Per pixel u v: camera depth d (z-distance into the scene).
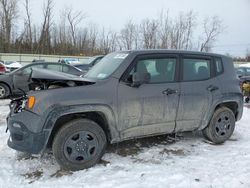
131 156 4.47
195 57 4.83
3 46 47.22
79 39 55.47
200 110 4.80
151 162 4.24
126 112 4.17
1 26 47.41
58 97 3.74
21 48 49.44
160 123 4.48
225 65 5.19
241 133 5.88
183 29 50.41
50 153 4.52
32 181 3.63
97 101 3.92
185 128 4.76
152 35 49.94
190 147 4.93
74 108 3.80
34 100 3.75
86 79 4.15
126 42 52.31
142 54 4.37
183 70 4.68
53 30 53.66
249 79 10.47
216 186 3.51
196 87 4.72
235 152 4.69
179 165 4.13
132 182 3.60
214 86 4.91
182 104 4.60
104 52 54.91
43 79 3.78
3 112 7.79
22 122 3.75
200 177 3.74
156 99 4.36
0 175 3.77
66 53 53.56
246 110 8.46
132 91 4.19
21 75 9.48
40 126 3.69
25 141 3.77
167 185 3.53
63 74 4.16
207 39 52.50
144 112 4.30
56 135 3.86
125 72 4.20
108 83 4.09
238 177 3.73
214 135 5.06
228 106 5.41
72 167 3.91
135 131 4.31
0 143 4.96
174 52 4.64
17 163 4.18
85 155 3.98
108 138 4.23
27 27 50.50
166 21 50.06
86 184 3.54
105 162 4.23
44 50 51.47
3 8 47.09
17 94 4.62
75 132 3.88
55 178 3.72
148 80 4.14
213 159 4.37
